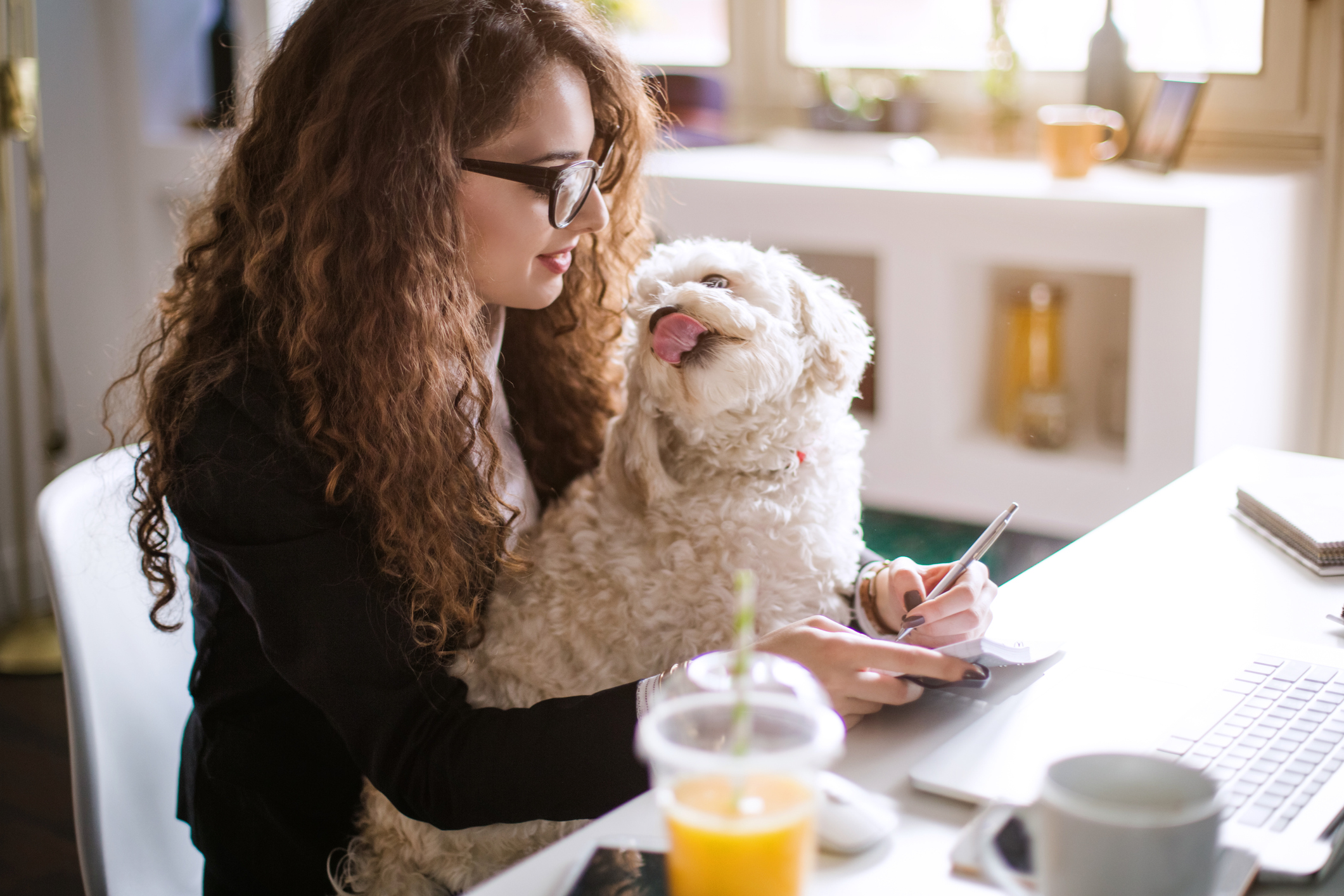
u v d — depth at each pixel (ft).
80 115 9.05
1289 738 2.47
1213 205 6.00
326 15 3.23
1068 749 2.47
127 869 3.53
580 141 3.30
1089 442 7.47
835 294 3.78
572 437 4.10
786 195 7.34
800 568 3.50
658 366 3.34
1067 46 7.98
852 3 8.77
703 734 1.84
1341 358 7.22
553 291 3.45
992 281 7.63
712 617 3.38
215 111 8.92
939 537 7.98
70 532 3.47
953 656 2.72
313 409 3.03
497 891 2.15
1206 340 6.20
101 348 9.38
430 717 2.97
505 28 3.15
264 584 2.99
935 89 8.59
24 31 7.96
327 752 3.37
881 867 2.12
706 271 3.52
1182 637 3.02
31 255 8.76
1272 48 7.00
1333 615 3.13
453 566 3.14
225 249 3.41
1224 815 1.90
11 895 5.85
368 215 3.04
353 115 3.04
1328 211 7.06
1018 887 2.01
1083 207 6.42
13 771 6.98
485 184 3.17
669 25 9.47
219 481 3.01
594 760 2.78
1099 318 7.54
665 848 2.21
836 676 2.60
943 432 7.39
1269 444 7.07
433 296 3.09
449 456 3.16
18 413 8.40
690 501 3.56
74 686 3.39
